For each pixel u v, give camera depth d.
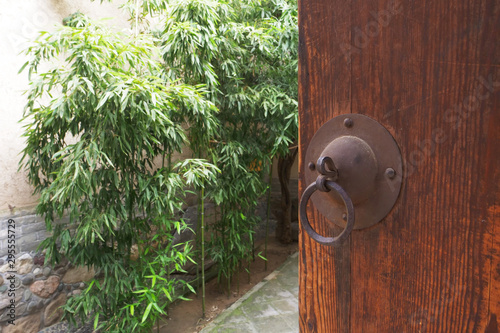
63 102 1.43
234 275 3.29
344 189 0.42
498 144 0.33
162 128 1.69
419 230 0.39
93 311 2.16
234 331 2.21
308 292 0.53
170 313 2.62
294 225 4.19
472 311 0.35
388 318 0.43
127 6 2.13
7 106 1.80
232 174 2.57
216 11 2.24
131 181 1.78
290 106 2.45
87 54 1.38
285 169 3.84
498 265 0.33
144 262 1.97
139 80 1.46
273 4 2.70
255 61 2.61
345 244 0.47
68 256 1.74
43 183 1.86
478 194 0.34
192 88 1.73
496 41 0.32
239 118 2.60
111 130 1.56
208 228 2.97
